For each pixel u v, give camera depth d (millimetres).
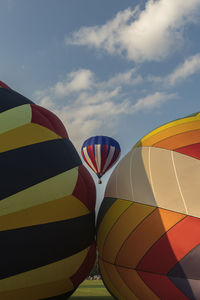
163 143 4789
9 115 4742
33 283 4234
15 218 4098
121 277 4398
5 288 4027
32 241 4180
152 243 4109
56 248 4445
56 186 4594
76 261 4820
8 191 4121
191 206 4074
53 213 4453
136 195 4520
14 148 4461
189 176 4270
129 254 4281
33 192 4305
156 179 4461
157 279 4020
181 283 3867
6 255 3975
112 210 4742
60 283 4609
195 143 4578
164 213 4176
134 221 4348
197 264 3832
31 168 4441
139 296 4219
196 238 3902
